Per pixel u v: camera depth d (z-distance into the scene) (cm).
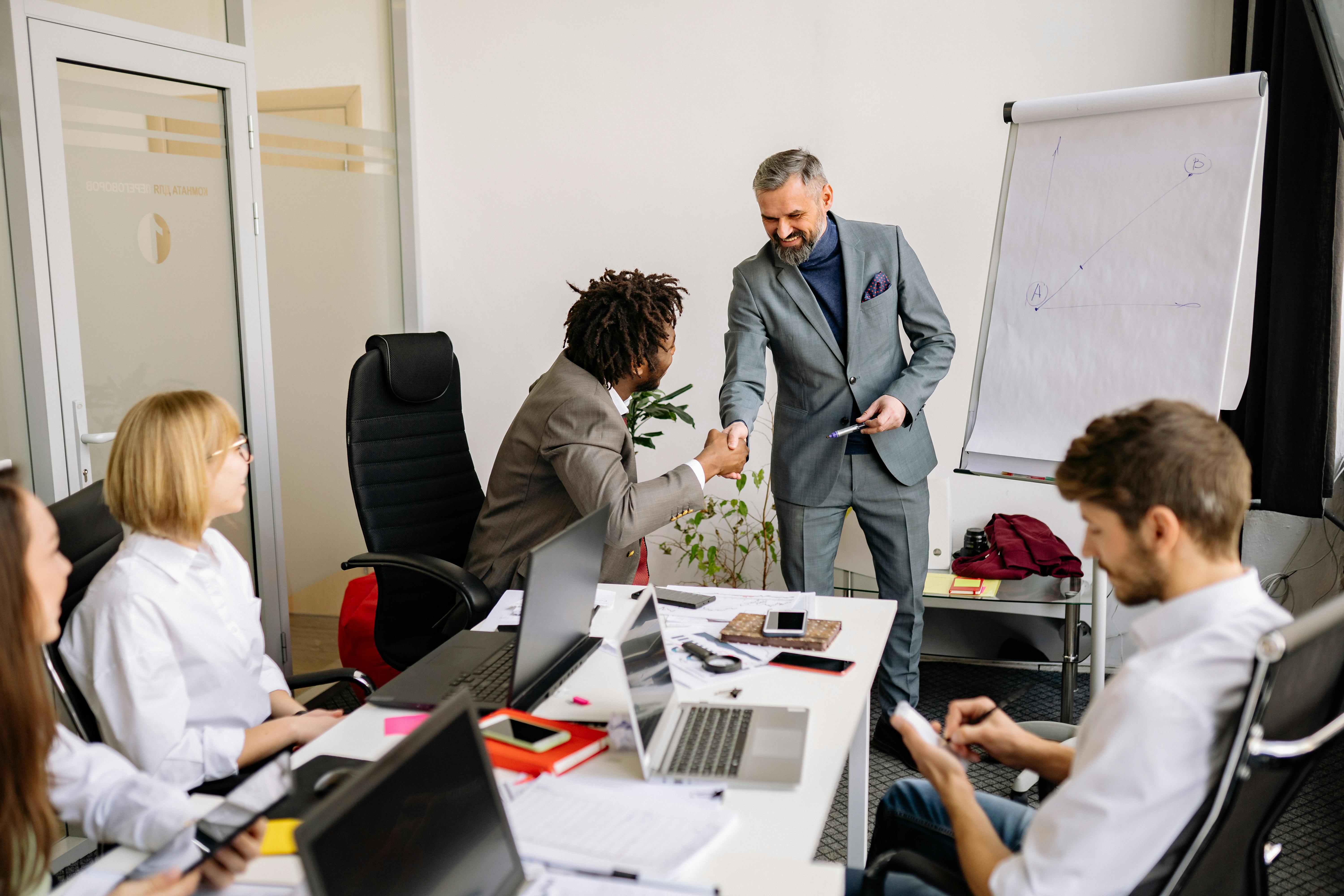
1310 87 258
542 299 392
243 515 319
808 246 267
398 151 393
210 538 186
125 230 273
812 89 352
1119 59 321
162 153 283
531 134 382
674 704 162
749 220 367
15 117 241
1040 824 112
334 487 373
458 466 285
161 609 158
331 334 367
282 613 332
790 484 285
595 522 179
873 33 343
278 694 192
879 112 347
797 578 290
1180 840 107
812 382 278
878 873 132
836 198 356
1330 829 245
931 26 337
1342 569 306
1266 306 285
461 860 104
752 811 133
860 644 194
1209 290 240
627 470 244
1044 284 264
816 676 178
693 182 370
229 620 177
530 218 388
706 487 381
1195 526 110
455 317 402
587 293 237
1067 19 323
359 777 93
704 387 381
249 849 113
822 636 192
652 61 367
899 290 279
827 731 155
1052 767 148
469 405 407
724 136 364
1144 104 250
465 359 404
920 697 326
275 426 328
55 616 124
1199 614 110
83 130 259
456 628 244
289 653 337
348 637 301
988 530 324
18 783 111
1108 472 114
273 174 338
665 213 374
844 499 281
